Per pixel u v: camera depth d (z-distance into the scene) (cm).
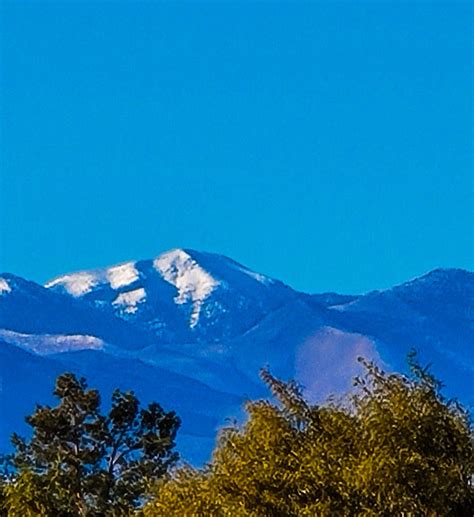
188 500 7719
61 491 10175
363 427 7356
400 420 7244
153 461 15175
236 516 7369
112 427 15362
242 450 7506
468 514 7194
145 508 8050
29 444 15138
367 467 7119
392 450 7181
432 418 7275
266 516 7338
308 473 7288
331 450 7319
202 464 8006
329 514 7188
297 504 7312
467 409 7450
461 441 7275
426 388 7406
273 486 7356
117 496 14550
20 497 9750
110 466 15075
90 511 13450
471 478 7269
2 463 14950
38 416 15312
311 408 7544
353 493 7194
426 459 7206
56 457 14662
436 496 7131
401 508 7138
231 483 7450
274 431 7475
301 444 7450
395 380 7450
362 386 7488
